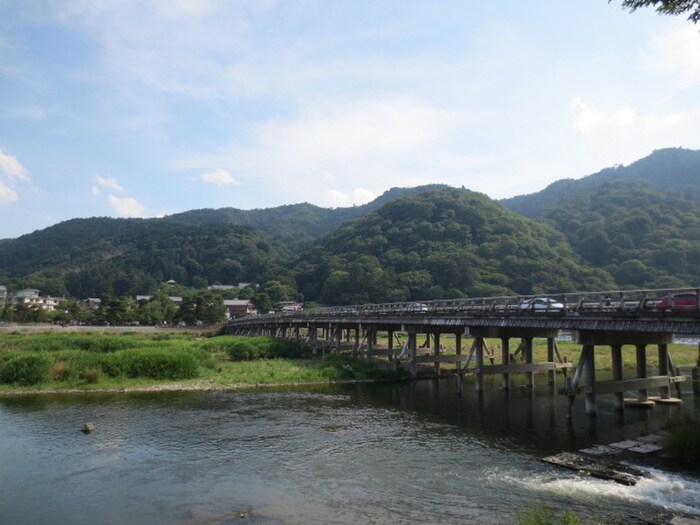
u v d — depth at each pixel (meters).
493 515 15.06
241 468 19.88
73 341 57.94
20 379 38.53
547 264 116.06
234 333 98.50
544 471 18.69
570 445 22.02
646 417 26.53
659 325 20.14
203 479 18.70
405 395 35.81
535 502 15.73
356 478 18.61
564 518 13.66
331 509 15.86
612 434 23.42
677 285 100.50
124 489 17.80
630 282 109.88
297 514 15.52
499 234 135.38
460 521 14.74
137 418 28.39
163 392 37.09
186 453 21.89
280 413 29.70
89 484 18.31
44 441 23.77
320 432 25.28
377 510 15.70
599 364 48.91
